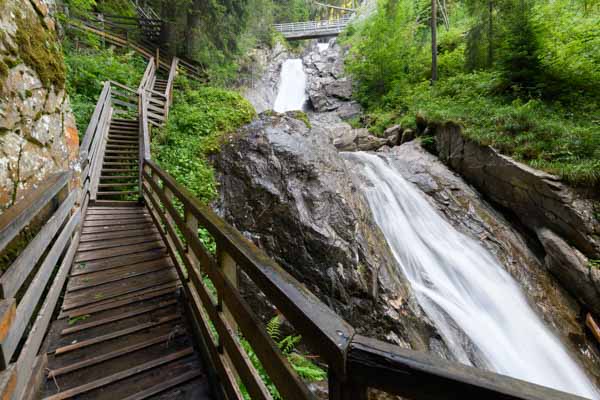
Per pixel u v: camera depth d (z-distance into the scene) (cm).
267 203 521
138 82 934
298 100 1930
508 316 488
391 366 52
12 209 149
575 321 495
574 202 520
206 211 182
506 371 412
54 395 152
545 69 709
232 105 842
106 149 644
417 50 1452
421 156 873
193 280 209
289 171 548
